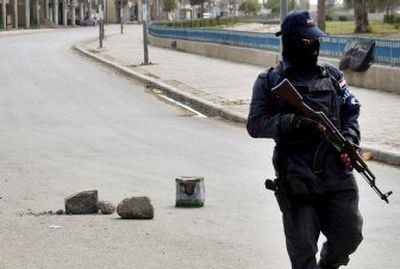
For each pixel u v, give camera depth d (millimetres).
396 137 14945
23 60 44625
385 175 12281
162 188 11320
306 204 5520
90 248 8031
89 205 9758
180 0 161375
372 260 7566
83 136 16938
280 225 8969
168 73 33094
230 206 10023
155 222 9141
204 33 46406
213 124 19125
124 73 35250
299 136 5516
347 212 5527
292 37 5512
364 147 13945
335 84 5648
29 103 23641
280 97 5418
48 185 11633
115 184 11641
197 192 9953
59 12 131125
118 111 21719
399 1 81250
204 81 29047
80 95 26219
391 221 9125
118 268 7324
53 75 34625
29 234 8641
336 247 5637
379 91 23531
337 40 26859
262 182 11711
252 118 5590
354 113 5707
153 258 7637
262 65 36094
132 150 14977
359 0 60062
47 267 7375
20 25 112375
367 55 24484
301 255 5473
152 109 22281
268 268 7277
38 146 15570
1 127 18422
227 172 12586
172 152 14703
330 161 5520
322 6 59125
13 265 7453
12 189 11375
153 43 61562
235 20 106188
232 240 8297
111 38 76000
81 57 48312
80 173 12617
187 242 8227
